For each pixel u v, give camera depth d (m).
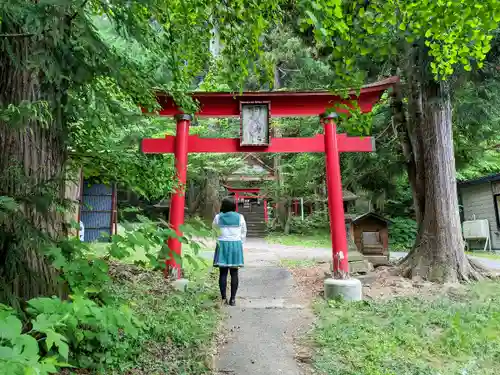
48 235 2.18
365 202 19.12
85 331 2.19
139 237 2.02
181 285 5.25
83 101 2.32
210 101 6.11
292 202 22.83
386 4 2.37
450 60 3.16
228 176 21.98
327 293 5.23
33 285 2.21
